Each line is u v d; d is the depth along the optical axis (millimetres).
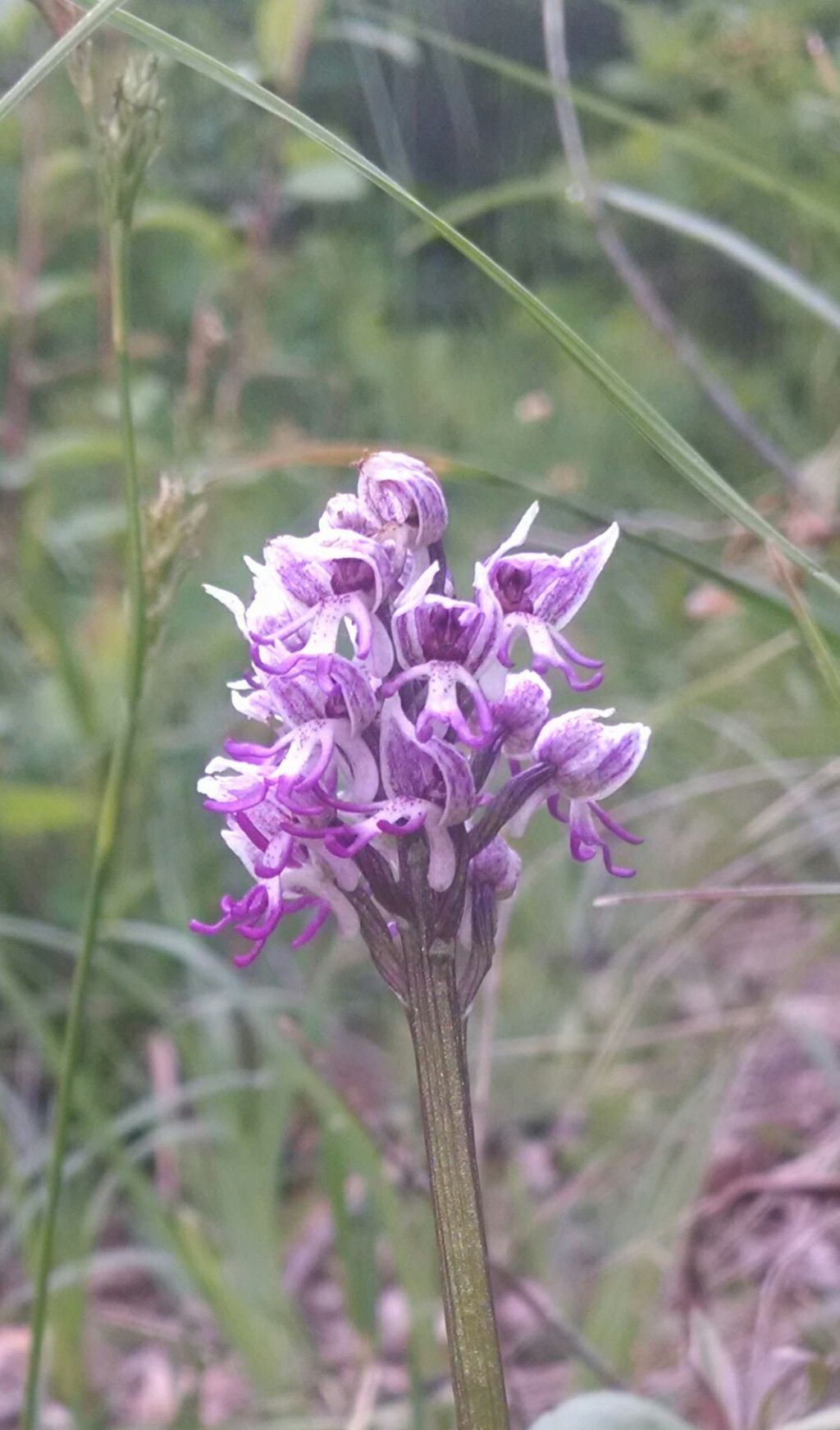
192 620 662
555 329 224
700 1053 470
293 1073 374
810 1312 373
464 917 191
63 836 578
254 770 194
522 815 196
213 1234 445
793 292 338
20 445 634
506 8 975
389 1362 417
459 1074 189
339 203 918
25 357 637
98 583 648
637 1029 490
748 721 576
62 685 543
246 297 658
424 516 186
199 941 515
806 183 550
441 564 191
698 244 900
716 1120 387
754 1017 407
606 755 193
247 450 688
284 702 187
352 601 185
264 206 649
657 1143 438
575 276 995
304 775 183
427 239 420
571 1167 465
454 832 188
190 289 806
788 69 574
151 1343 445
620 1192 446
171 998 544
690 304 922
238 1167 407
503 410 863
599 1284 392
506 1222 452
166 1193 493
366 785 187
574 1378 350
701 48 593
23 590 551
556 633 186
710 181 722
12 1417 396
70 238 808
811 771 476
